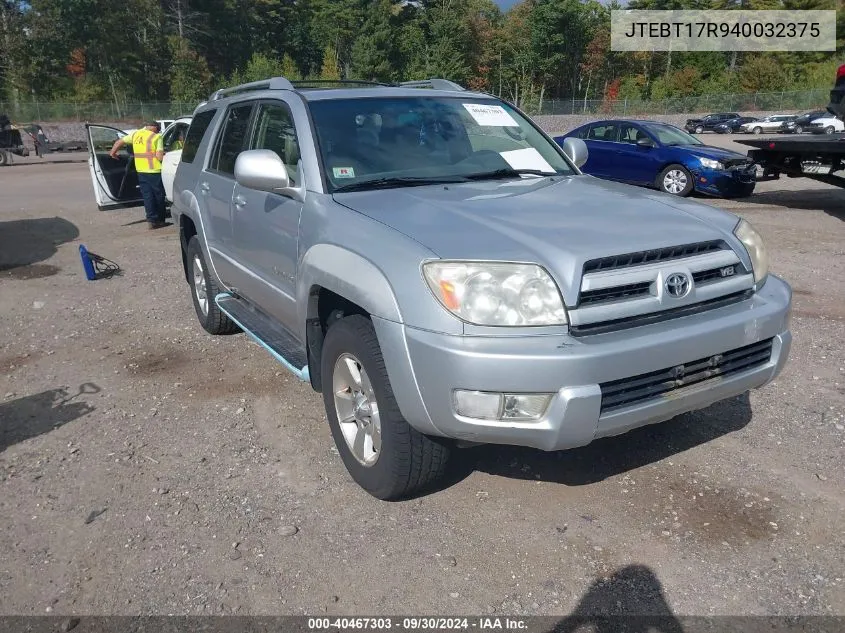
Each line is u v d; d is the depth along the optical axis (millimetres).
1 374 5168
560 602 2711
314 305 3568
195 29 69812
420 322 2766
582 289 2713
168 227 11602
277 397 4625
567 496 3395
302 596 2771
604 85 73500
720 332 2930
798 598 2689
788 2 68062
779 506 3260
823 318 5980
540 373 2621
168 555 3035
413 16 71188
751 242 3283
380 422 3135
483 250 2791
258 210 4191
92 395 4738
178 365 5250
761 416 4164
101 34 59094
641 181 13844
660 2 72250
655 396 2898
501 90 73375
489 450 3840
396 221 3125
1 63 56906
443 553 3006
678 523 3162
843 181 11445
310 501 3412
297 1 80250
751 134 44469
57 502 3463
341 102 4086
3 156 26734
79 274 8336
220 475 3672
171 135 12461
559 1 68812
